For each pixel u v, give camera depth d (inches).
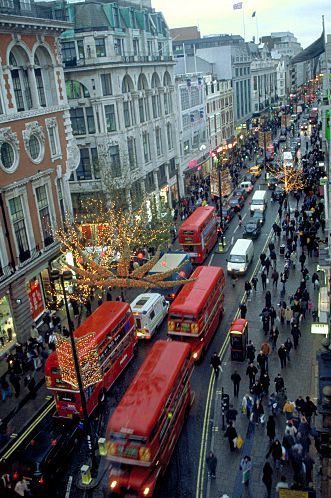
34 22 1294.3
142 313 1232.8
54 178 1464.1
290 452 786.8
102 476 820.6
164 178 2415.1
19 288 1282.0
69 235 1423.5
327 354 839.7
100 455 869.2
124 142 1946.4
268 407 952.3
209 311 1181.7
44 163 1407.5
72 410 941.2
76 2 1979.6
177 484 789.2
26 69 1342.3
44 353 1158.3
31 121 1342.3
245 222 2154.3
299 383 1007.6
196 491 773.9
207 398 1003.9
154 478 754.2
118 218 1557.6
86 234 1632.6
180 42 4817.9
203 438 888.9
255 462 821.9
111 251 1397.6
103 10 1924.2
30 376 1125.1
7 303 1262.3
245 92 4375.0
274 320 1278.3
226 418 880.3
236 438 842.8
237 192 2498.8
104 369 1017.5
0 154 1228.5
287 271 1460.4
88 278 687.1
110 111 1895.9
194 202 2436.0
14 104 1268.5
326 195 1268.5
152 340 1258.0
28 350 1160.2
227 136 3745.1
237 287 1512.1
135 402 783.1
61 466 841.5
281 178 2306.8
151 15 2340.1
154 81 2305.6
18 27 1251.8
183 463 832.9
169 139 2501.2
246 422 918.4
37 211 1374.3
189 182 2817.4
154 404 774.5
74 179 1916.8
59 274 740.0
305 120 4778.5
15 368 1108.5
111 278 651.5
